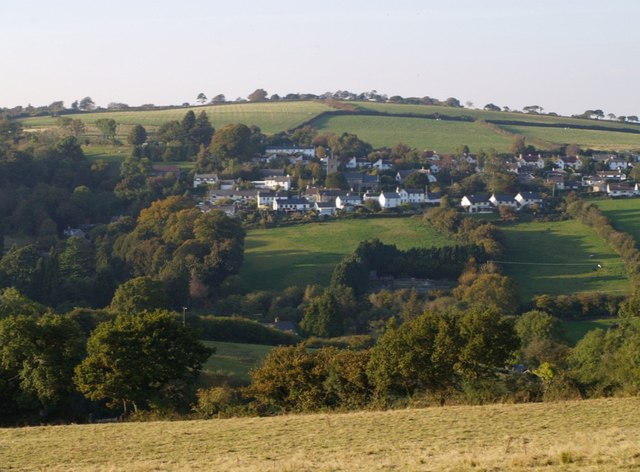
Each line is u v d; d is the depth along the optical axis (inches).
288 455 2433.6
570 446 2207.2
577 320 7859.3
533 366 4830.2
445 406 3243.1
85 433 2906.0
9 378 3740.2
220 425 2979.8
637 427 2623.0
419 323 3659.0
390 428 2775.6
